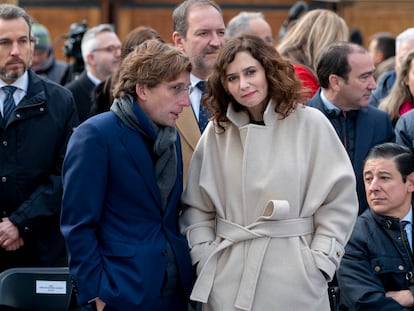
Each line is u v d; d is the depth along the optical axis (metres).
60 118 8.22
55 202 8.09
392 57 13.63
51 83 8.34
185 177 7.77
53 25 19.61
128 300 6.33
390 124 8.50
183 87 6.53
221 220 6.68
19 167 8.08
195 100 8.04
